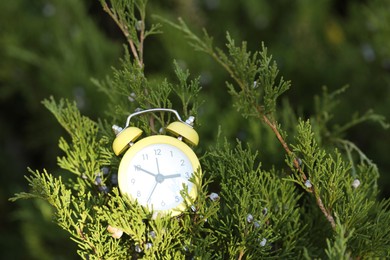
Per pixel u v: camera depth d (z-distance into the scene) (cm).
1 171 207
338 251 90
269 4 218
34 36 199
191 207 94
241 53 100
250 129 120
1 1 195
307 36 198
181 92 100
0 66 195
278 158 115
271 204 100
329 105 121
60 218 94
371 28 195
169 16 180
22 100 218
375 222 98
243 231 95
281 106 172
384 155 161
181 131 96
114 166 99
